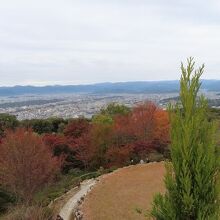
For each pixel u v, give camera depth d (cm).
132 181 3003
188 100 846
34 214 2150
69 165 4466
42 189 3431
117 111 6253
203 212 805
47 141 4384
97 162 4362
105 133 4325
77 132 4659
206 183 816
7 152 3253
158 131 4316
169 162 924
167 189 870
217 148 845
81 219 2219
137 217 2203
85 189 3061
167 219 836
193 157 826
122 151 4075
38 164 3294
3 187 3441
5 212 3127
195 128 830
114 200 2533
